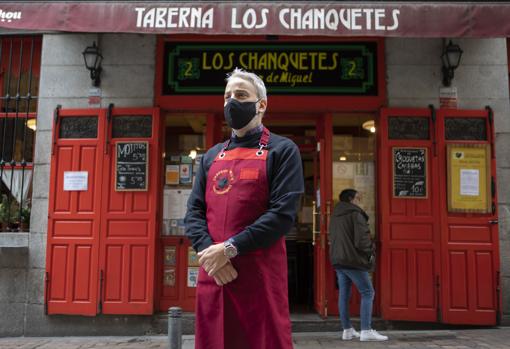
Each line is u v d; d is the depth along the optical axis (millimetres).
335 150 6477
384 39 6320
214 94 6336
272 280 2090
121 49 6422
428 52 6281
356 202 6395
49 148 6297
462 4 5340
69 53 6438
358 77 6293
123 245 6043
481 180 5980
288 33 5297
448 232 5926
